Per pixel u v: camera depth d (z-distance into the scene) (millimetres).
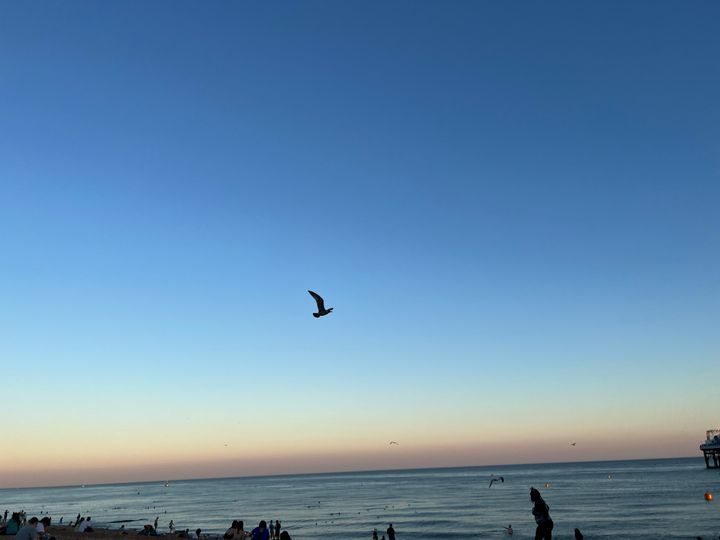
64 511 150000
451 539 66750
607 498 112250
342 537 72125
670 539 56969
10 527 32656
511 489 169875
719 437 175875
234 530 34188
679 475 189500
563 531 67188
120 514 132000
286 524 91062
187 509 140375
